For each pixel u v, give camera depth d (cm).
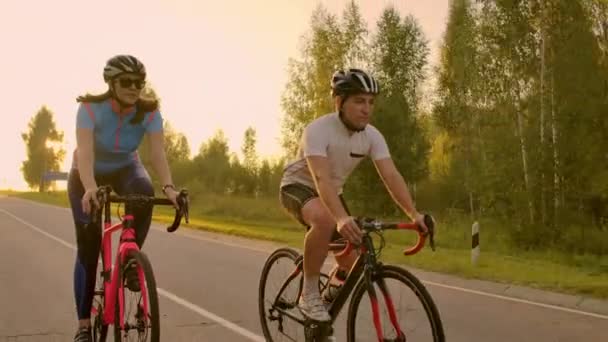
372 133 406
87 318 434
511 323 655
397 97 4012
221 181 5712
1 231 1822
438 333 320
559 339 586
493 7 2373
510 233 1942
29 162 10381
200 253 1318
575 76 2009
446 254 1355
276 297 489
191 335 578
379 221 370
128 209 410
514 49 2269
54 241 1516
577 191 1984
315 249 394
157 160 440
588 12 2159
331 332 403
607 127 1997
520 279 952
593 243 1855
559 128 1995
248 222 2691
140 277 367
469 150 3006
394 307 351
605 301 781
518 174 2058
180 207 398
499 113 2267
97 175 450
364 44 4225
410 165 3806
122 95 413
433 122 4500
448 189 3884
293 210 412
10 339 573
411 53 4284
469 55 2753
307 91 4097
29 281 908
